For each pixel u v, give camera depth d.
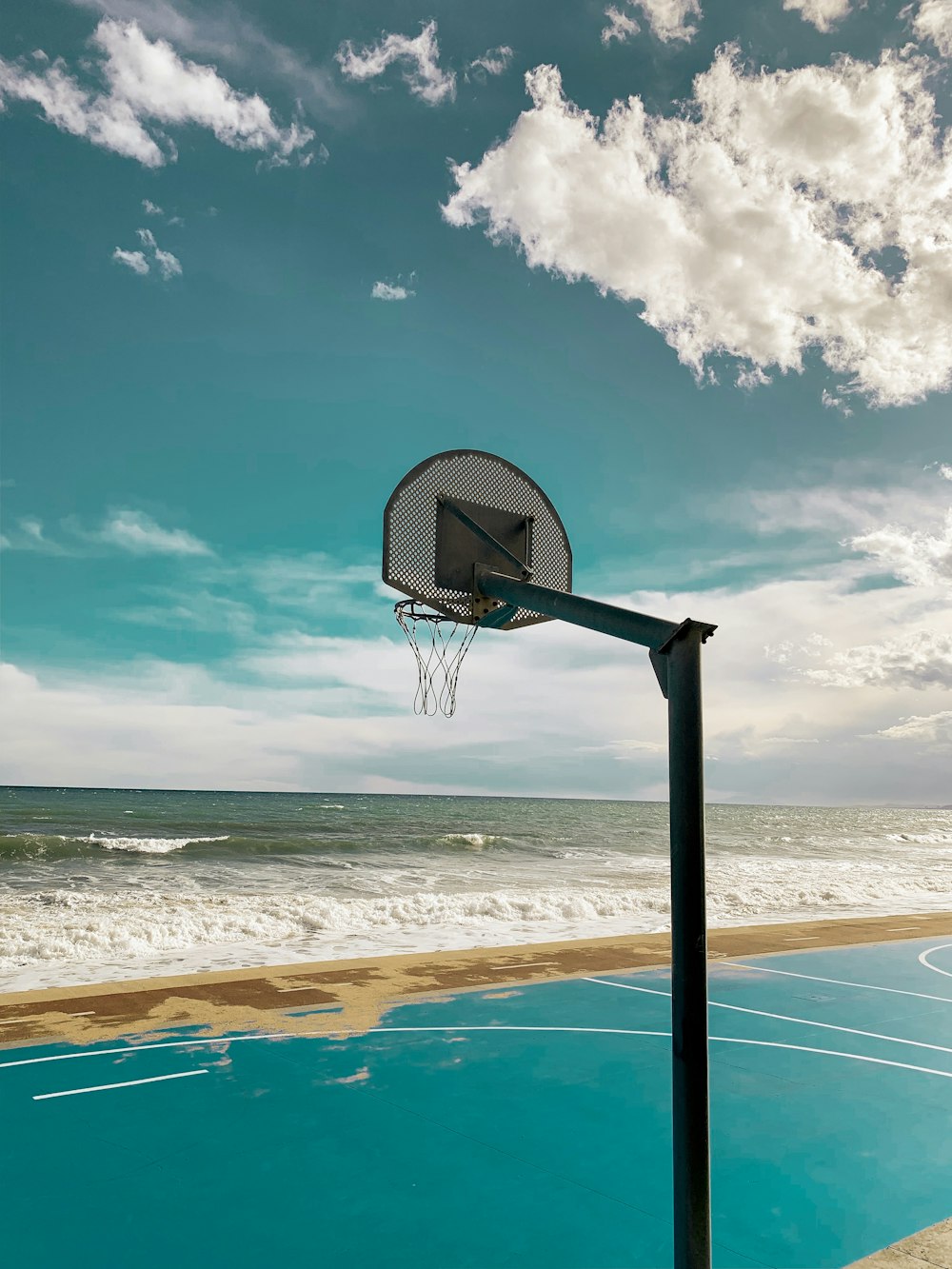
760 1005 8.34
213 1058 6.29
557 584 3.54
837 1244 3.73
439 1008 7.86
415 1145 4.79
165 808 61.84
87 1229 3.80
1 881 19.70
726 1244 3.73
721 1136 5.03
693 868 2.11
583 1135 4.97
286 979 8.98
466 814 76.50
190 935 11.71
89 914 13.27
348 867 25.20
